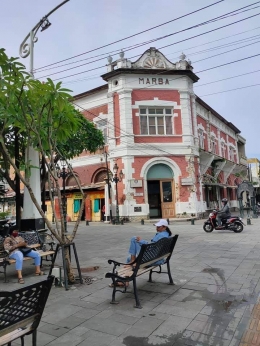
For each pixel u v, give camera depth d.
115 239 12.41
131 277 4.56
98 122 24.11
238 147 43.44
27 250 6.68
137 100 22.47
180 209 22.00
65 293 5.26
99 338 3.56
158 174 22.48
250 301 4.58
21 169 10.27
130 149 21.86
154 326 3.83
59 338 3.60
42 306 3.01
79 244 11.30
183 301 4.68
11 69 5.05
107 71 23.30
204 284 5.53
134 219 21.23
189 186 22.39
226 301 4.62
